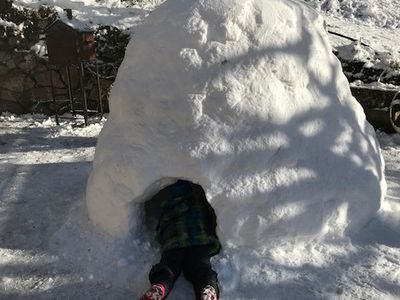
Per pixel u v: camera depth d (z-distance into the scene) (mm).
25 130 3090
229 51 1555
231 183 1479
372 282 1437
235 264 1487
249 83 1539
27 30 3377
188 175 1488
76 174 2297
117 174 1574
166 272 1380
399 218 1728
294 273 1473
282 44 1604
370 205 1666
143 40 1663
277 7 1659
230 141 1497
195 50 1562
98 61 3365
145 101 1584
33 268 1559
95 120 3273
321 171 1572
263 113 1522
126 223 1584
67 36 2926
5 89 3451
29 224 1833
